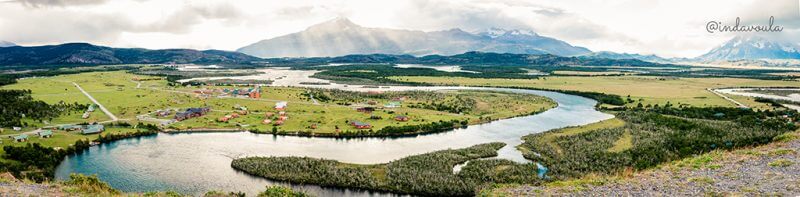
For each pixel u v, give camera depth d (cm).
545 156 14800
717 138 14475
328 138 18325
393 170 12781
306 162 13662
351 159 14725
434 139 18175
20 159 13612
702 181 4981
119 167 13738
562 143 16338
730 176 5066
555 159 14200
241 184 12100
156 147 16438
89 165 13975
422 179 11925
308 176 12488
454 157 14262
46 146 15612
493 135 18925
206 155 15225
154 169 13500
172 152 15662
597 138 16812
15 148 14100
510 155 15112
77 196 5375
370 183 11900
